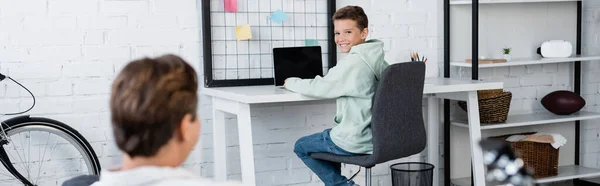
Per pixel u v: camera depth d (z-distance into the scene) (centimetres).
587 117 412
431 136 405
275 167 375
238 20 354
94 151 330
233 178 368
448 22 393
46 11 323
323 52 374
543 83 433
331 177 318
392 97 284
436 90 331
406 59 394
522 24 420
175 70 105
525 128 436
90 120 336
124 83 103
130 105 101
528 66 428
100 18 332
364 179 399
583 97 448
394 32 390
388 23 388
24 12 319
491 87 346
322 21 373
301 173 382
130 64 105
